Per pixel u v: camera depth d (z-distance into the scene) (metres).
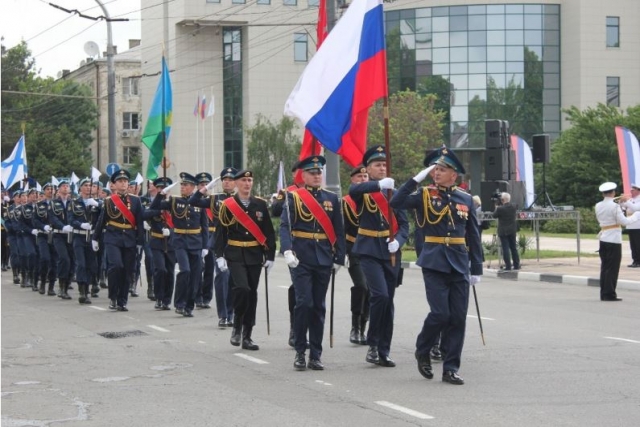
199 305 17.48
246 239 12.41
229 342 13.24
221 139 61.94
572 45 60.12
